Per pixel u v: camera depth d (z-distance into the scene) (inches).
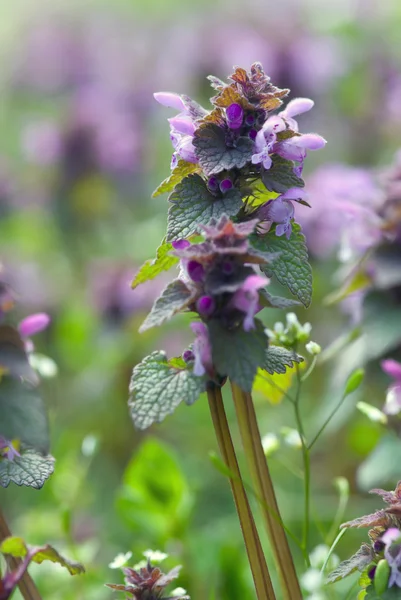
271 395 18.4
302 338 18.3
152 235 37.8
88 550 21.5
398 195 22.5
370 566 16.4
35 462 16.9
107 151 38.8
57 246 40.2
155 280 31.9
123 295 31.2
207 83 41.8
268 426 27.8
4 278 16.6
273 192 16.7
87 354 31.4
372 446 25.1
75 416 30.1
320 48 41.1
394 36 49.4
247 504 16.5
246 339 15.7
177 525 21.8
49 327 32.2
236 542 22.4
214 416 16.3
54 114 50.9
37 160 38.8
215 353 15.6
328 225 29.7
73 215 38.8
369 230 22.3
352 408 22.8
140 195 40.1
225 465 16.3
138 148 40.3
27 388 16.0
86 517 24.9
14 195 41.1
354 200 24.6
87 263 36.4
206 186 16.5
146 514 21.8
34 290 34.1
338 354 23.6
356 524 16.6
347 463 25.7
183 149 16.5
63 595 21.3
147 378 16.1
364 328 22.0
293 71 39.4
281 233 16.5
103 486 27.9
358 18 49.0
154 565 17.9
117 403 30.1
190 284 15.9
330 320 28.9
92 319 32.1
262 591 16.5
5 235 41.0
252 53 40.1
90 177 38.6
